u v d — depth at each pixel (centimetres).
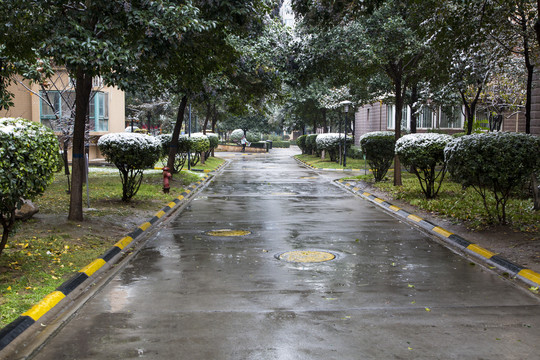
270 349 514
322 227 1294
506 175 1105
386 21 1900
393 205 1658
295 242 1098
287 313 627
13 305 620
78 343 536
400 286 752
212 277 804
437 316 617
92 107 3550
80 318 614
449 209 1425
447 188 1983
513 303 673
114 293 718
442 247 1048
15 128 704
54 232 1050
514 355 503
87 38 959
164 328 576
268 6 1351
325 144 4050
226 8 1181
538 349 518
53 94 3238
